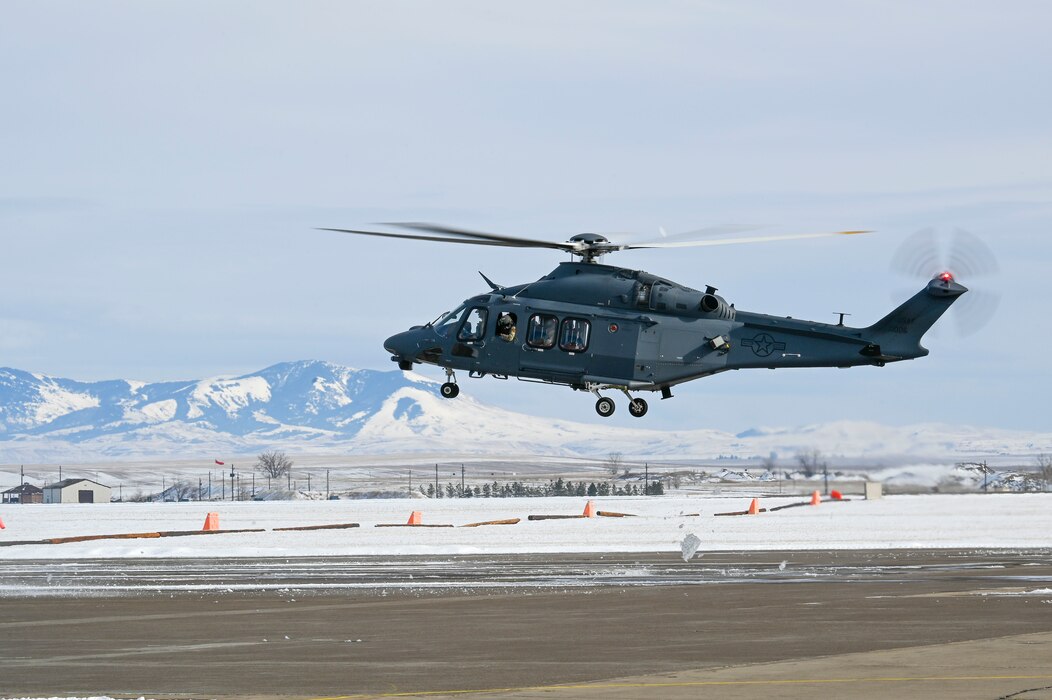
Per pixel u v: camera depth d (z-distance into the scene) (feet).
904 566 186.91
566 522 403.54
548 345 200.64
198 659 94.58
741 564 195.11
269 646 101.76
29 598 147.13
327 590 154.92
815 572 176.96
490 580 168.25
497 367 203.21
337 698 76.54
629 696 75.31
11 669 90.33
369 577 175.52
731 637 103.86
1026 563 191.11
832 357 200.23
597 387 201.36
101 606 136.87
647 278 201.87
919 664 86.28
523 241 196.54
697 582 161.79
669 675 83.61
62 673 88.22
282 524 461.78
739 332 199.82
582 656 93.71
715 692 76.13
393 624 116.88
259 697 77.46
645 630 109.91
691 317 200.23
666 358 198.70
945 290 197.98
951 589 146.41
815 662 88.22
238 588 159.02
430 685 81.05
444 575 177.78
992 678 79.82
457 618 121.49
